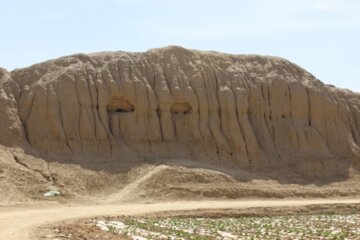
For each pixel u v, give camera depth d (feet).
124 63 222.28
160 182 183.42
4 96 201.77
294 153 222.48
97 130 204.33
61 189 175.32
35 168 182.39
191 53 235.81
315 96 237.86
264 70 242.37
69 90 207.51
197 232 113.50
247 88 230.48
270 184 200.54
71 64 220.84
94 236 100.94
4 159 179.83
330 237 110.52
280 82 235.81
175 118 218.18
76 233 105.29
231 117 221.05
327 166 220.23
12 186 167.43
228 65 238.68
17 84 210.79
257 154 217.77
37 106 202.90
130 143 207.10
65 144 198.29
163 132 213.25
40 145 195.93
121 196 176.76
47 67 218.79
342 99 250.78
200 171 192.54
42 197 166.91
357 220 145.69
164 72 225.56
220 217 154.51
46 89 205.98
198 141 213.66
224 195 184.55
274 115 230.68
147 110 214.28
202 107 219.82
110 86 213.46
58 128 199.72
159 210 154.20
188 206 163.73
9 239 97.71
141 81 218.18
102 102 210.18
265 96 232.32
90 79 213.05
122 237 100.48
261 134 224.74
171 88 220.43
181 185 184.55
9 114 197.47
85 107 206.90
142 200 175.01
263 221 141.18
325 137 233.55
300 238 108.17
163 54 231.91
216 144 214.69
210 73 229.66
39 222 124.57
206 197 181.78
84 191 179.42
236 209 161.17
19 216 136.36
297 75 247.09
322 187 206.49
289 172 214.48
